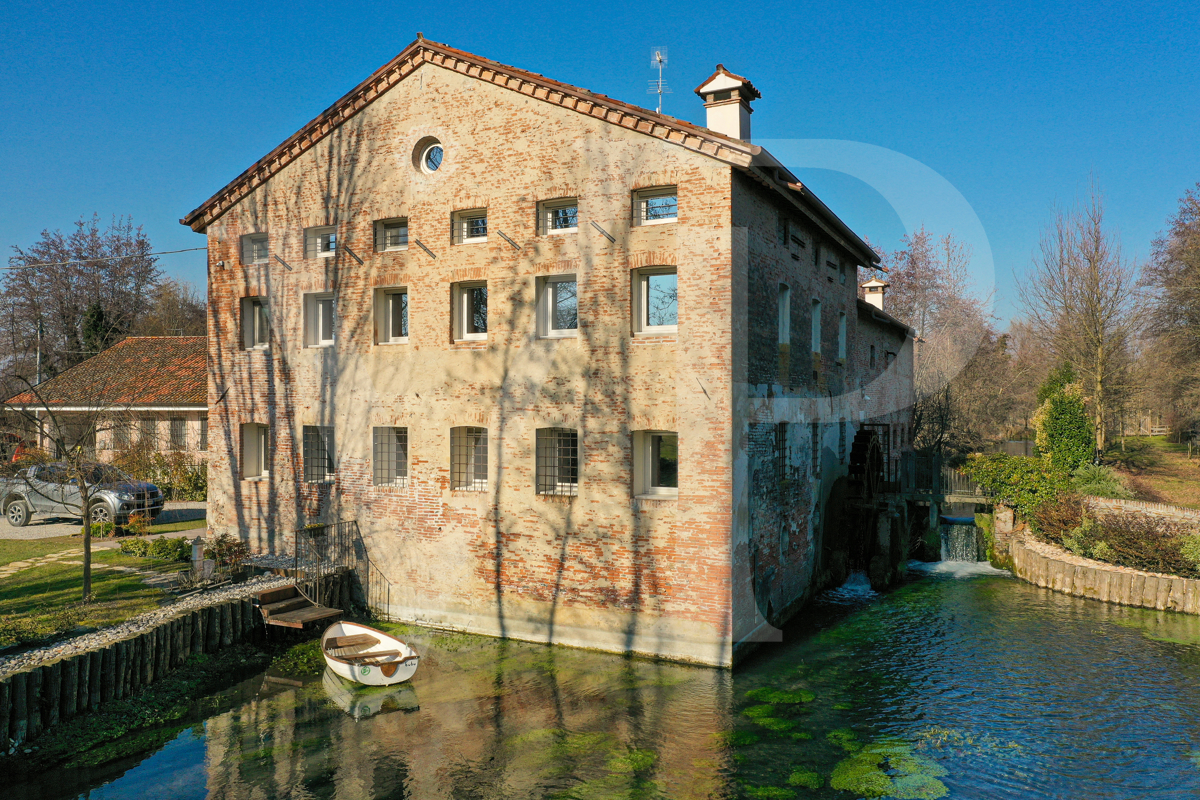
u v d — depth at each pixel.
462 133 17.16
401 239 18.41
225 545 18.39
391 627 17.70
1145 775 11.45
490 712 13.37
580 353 15.92
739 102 16.92
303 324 19.27
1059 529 24.75
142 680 13.83
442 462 17.45
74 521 25.38
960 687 14.81
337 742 12.41
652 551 15.23
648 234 15.28
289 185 19.36
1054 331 38.81
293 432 19.41
